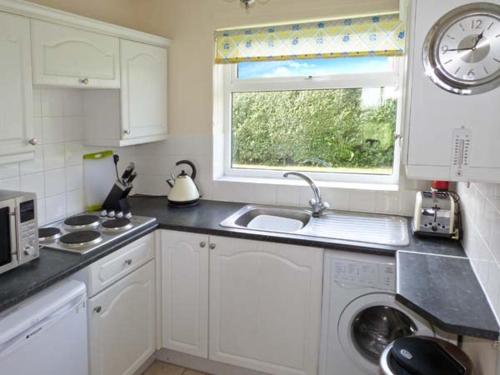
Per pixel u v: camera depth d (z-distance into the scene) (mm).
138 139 2656
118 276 2133
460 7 1258
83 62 2170
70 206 2541
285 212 2746
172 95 2975
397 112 2658
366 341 2260
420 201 2195
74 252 1968
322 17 2562
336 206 2721
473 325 1310
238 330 2365
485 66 1258
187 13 2854
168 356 2621
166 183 3094
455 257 1934
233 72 2969
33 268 1800
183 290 2447
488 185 1557
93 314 1975
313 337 2209
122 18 2838
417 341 1551
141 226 2322
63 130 2451
